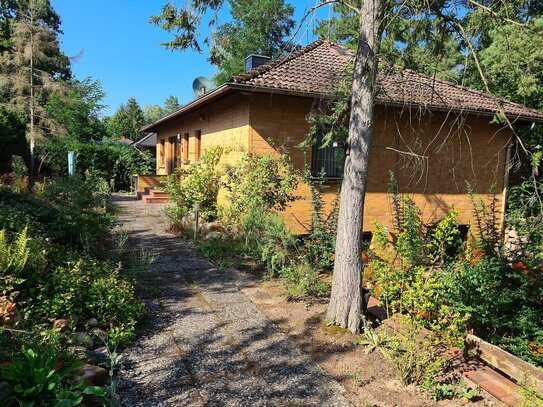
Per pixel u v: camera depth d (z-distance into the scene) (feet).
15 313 12.24
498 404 11.80
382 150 34.04
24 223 19.52
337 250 16.74
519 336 17.07
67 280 15.37
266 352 14.38
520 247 20.94
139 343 14.58
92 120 112.78
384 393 12.14
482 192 38.93
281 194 28.22
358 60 16.12
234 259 25.70
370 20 15.66
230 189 31.01
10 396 8.92
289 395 11.82
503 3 16.33
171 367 13.03
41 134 71.05
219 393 11.72
